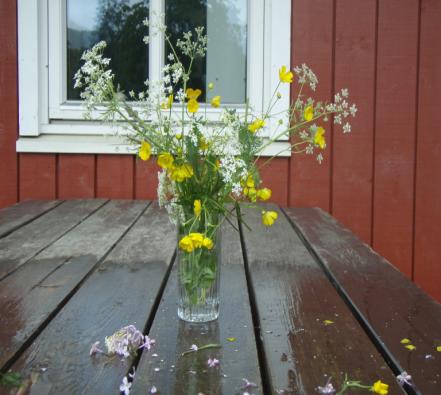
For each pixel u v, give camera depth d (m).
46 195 2.98
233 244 1.92
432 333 1.09
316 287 1.42
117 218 2.35
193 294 1.15
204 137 1.12
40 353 0.99
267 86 2.97
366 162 2.95
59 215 2.41
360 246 1.88
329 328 1.12
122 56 3.01
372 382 0.88
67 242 1.89
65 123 3.00
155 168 2.99
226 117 1.14
